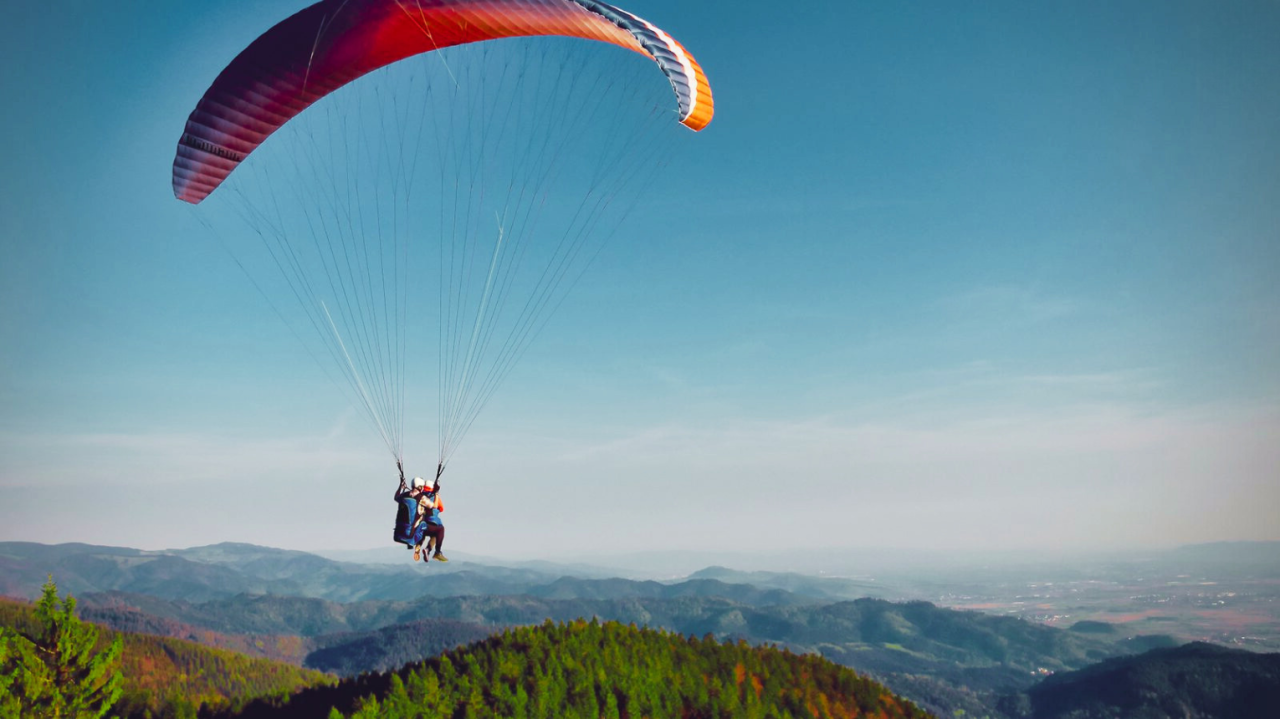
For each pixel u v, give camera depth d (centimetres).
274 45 1597
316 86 1702
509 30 1628
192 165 1630
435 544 1542
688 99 1545
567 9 1548
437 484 1563
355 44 1642
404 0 1572
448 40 1661
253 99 1644
